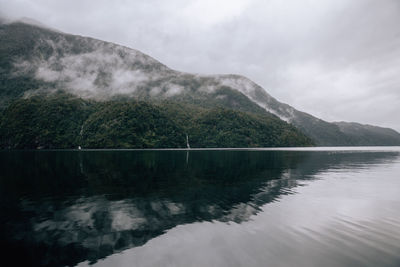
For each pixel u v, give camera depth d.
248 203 18.59
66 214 15.68
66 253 10.32
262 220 14.59
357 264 9.45
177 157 72.38
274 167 45.41
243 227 13.38
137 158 66.88
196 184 27.00
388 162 57.97
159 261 9.59
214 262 9.49
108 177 31.89
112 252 10.36
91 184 26.73
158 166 45.88
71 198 20.11
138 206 17.59
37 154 86.19
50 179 29.97
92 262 9.55
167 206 17.64
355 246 11.07
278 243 11.30
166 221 14.32
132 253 10.30
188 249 10.62
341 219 14.91
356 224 14.05
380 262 9.62
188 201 19.19
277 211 16.50
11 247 10.88
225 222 14.18
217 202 18.81
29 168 41.09
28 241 11.49
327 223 14.17
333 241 11.61
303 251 10.50
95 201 19.11
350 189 24.25
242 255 10.09
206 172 37.41
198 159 64.75
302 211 16.53
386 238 12.03
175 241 11.45
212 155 84.69
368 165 49.88
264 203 18.64
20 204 18.14
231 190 23.39
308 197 20.64
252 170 40.22
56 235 12.25
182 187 25.16
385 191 23.25
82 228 13.18
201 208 17.12
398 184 27.05
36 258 9.93
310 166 47.34
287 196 21.05
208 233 12.48
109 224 13.78
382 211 16.69
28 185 26.00
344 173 36.81
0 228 13.20
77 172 36.47
